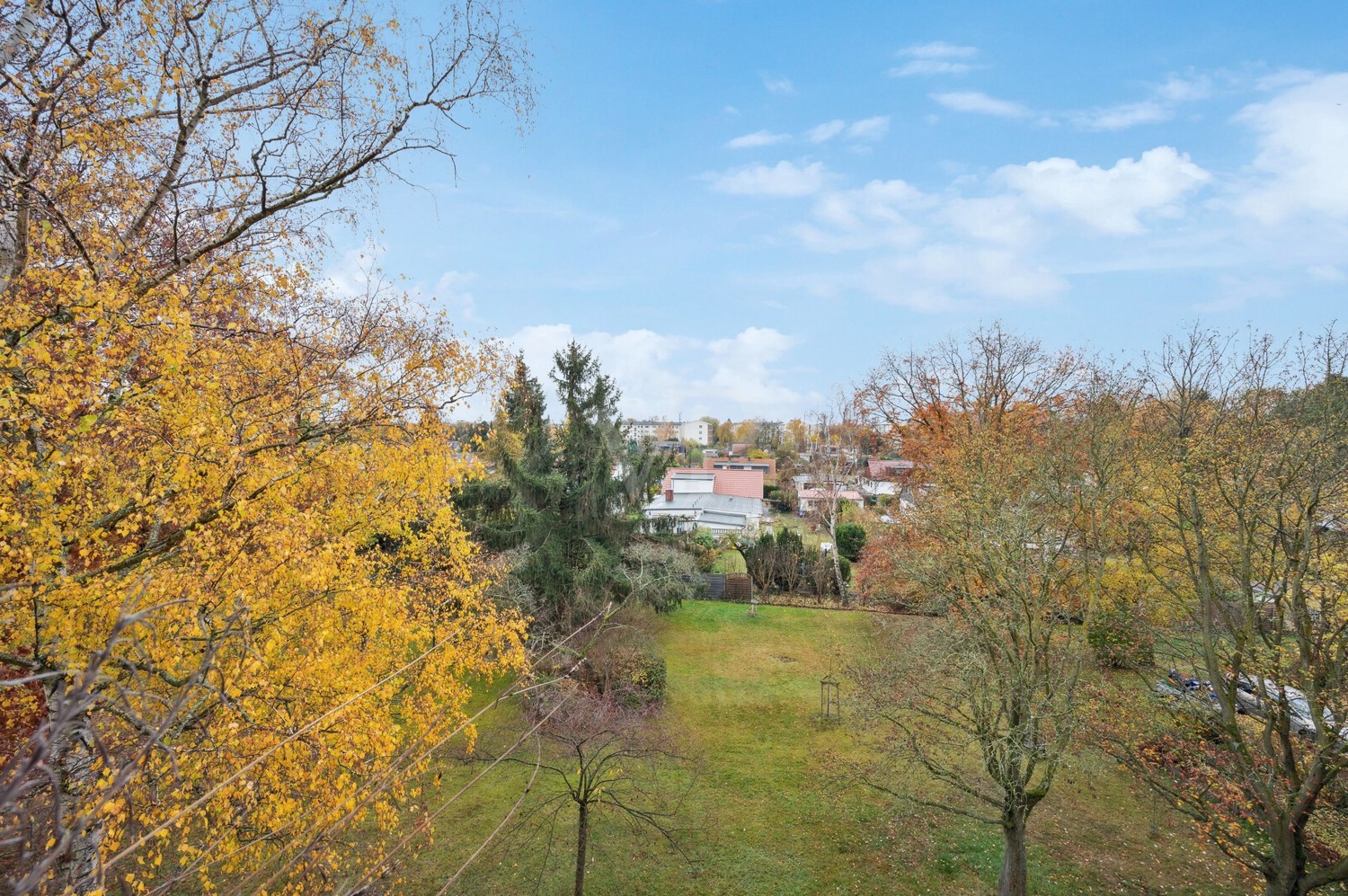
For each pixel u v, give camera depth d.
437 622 9.09
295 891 6.32
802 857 11.52
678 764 14.25
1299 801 8.85
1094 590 11.47
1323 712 9.21
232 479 6.31
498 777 13.23
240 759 5.70
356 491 8.40
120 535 6.69
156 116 6.63
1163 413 17.67
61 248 6.42
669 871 11.09
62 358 5.69
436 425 8.75
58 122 5.96
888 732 13.45
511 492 19.05
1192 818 10.88
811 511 42.66
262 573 6.04
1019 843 10.05
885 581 20.66
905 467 35.12
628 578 18.11
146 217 6.96
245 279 7.80
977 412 25.44
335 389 7.80
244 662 5.28
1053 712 10.13
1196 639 11.74
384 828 7.16
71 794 4.76
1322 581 9.28
